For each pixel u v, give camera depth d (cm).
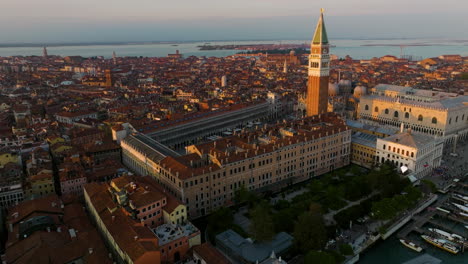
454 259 15938
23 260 12794
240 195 18438
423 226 18462
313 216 15275
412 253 16362
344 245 15138
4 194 18500
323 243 14962
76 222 15850
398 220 18162
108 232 14650
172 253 14338
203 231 17512
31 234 14438
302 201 19025
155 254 12825
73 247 13638
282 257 14775
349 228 17412
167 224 15712
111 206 15788
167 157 19925
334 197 19588
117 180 17475
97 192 17562
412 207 19425
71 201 18325
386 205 17488
